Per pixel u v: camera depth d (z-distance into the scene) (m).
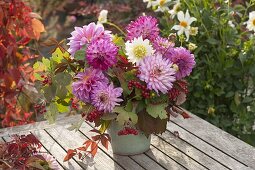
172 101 1.82
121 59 1.77
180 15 2.54
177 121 2.11
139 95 1.74
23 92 2.57
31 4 3.26
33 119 2.66
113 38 1.84
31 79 2.61
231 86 2.67
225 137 1.97
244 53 2.61
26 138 1.77
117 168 1.80
